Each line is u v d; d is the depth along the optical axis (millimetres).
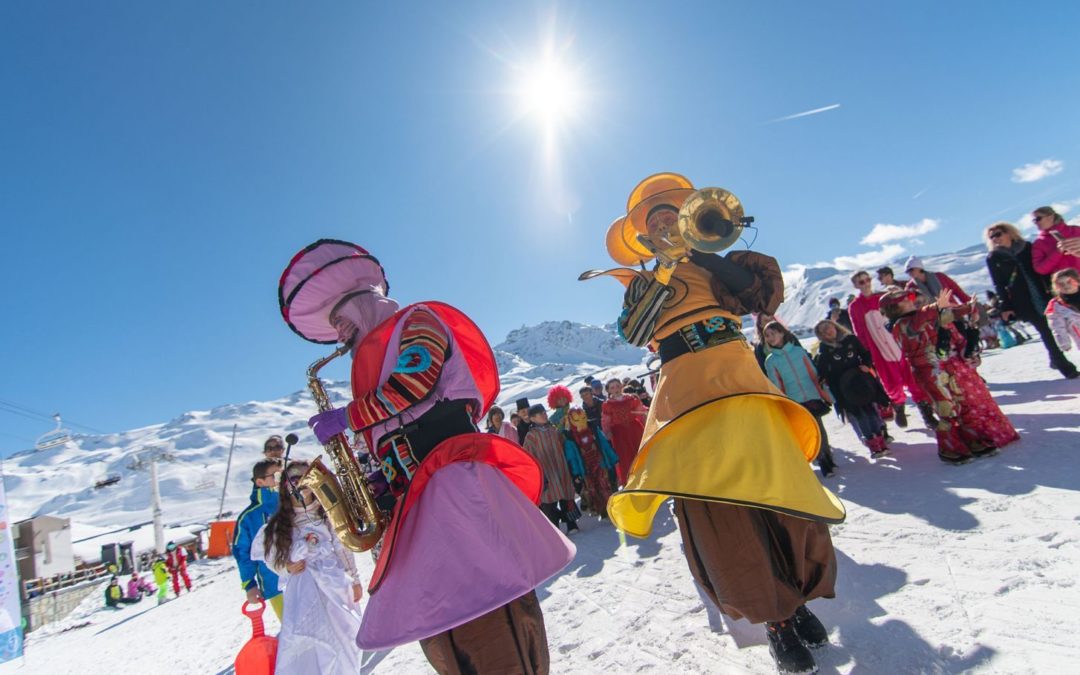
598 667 2945
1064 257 6254
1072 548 2656
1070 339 6215
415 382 1812
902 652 2148
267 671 3811
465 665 1722
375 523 1971
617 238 3051
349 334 2170
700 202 2287
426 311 2033
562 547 1954
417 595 1673
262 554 4312
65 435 44000
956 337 4660
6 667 14031
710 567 2172
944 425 4645
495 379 2232
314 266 2127
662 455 2250
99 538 49312
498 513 1829
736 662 2500
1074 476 3574
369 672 4289
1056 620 2092
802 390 5555
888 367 6750
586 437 7645
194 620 13664
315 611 3791
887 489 4484
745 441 2146
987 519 3295
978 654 2010
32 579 32656
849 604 2689
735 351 2346
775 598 2102
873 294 6984
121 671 8922
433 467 1855
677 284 2500
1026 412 5473
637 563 4906
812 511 2027
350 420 1810
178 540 47594
